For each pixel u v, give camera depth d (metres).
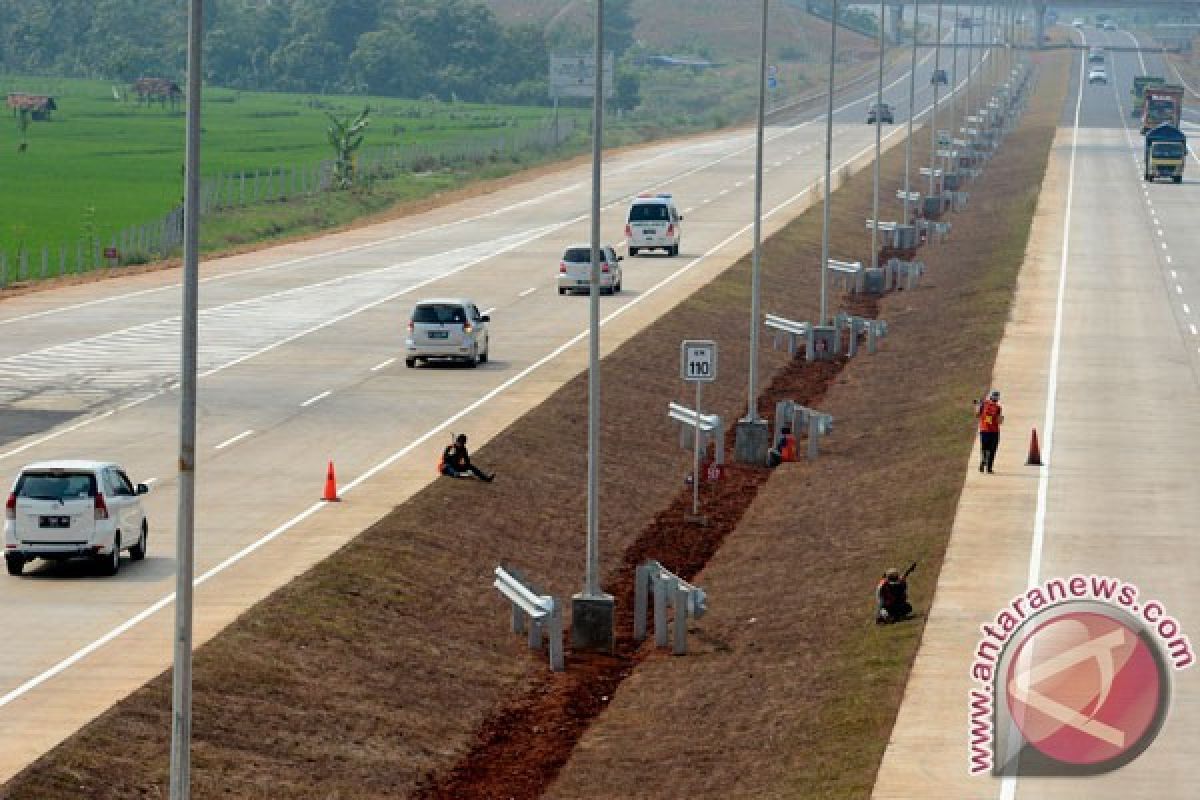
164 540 116.50
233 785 79.62
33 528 106.38
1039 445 148.50
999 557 112.88
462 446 137.12
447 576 115.06
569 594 118.69
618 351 194.25
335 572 109.00
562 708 96.56
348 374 180.75
